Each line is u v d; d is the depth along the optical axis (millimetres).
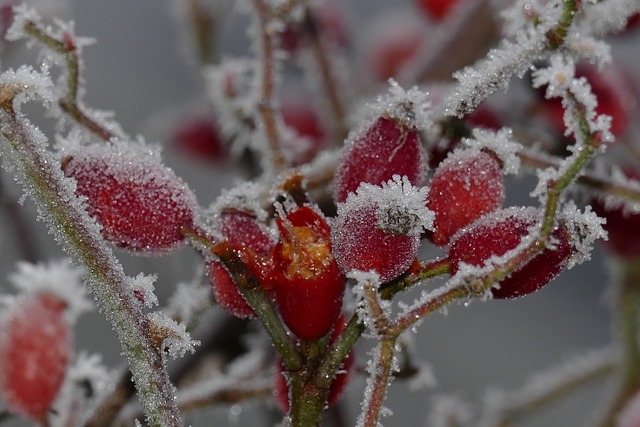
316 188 411
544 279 356
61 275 400
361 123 365
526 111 471
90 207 357
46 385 389
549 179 349
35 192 344
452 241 357
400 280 357
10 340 390
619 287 491
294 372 355
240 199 364
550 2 363
